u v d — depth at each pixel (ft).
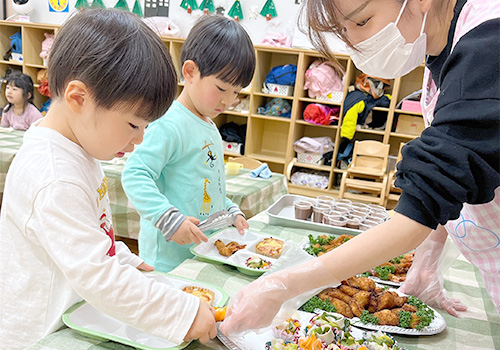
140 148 3.51
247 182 6.71
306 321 2.64
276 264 2.73
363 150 11.57
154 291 2.10
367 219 4.93
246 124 14.40
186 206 3.86
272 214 4.87
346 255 2.08
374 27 2.21
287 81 12.81
